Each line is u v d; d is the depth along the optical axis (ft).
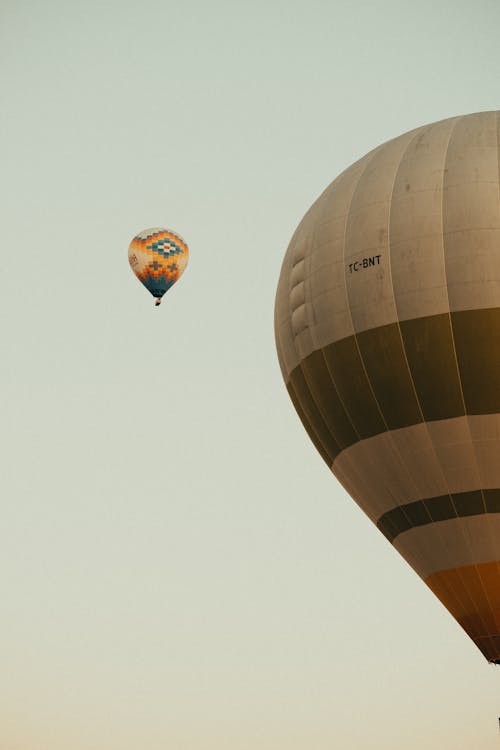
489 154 194.90
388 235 192.95
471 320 187.01
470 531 192.95
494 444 189.37
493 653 196.03
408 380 190.90
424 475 194.08
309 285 201.87
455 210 190.08
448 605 199.62
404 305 190.08
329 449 208.33
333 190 207.92
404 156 200.95
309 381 204.85
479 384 187.62
